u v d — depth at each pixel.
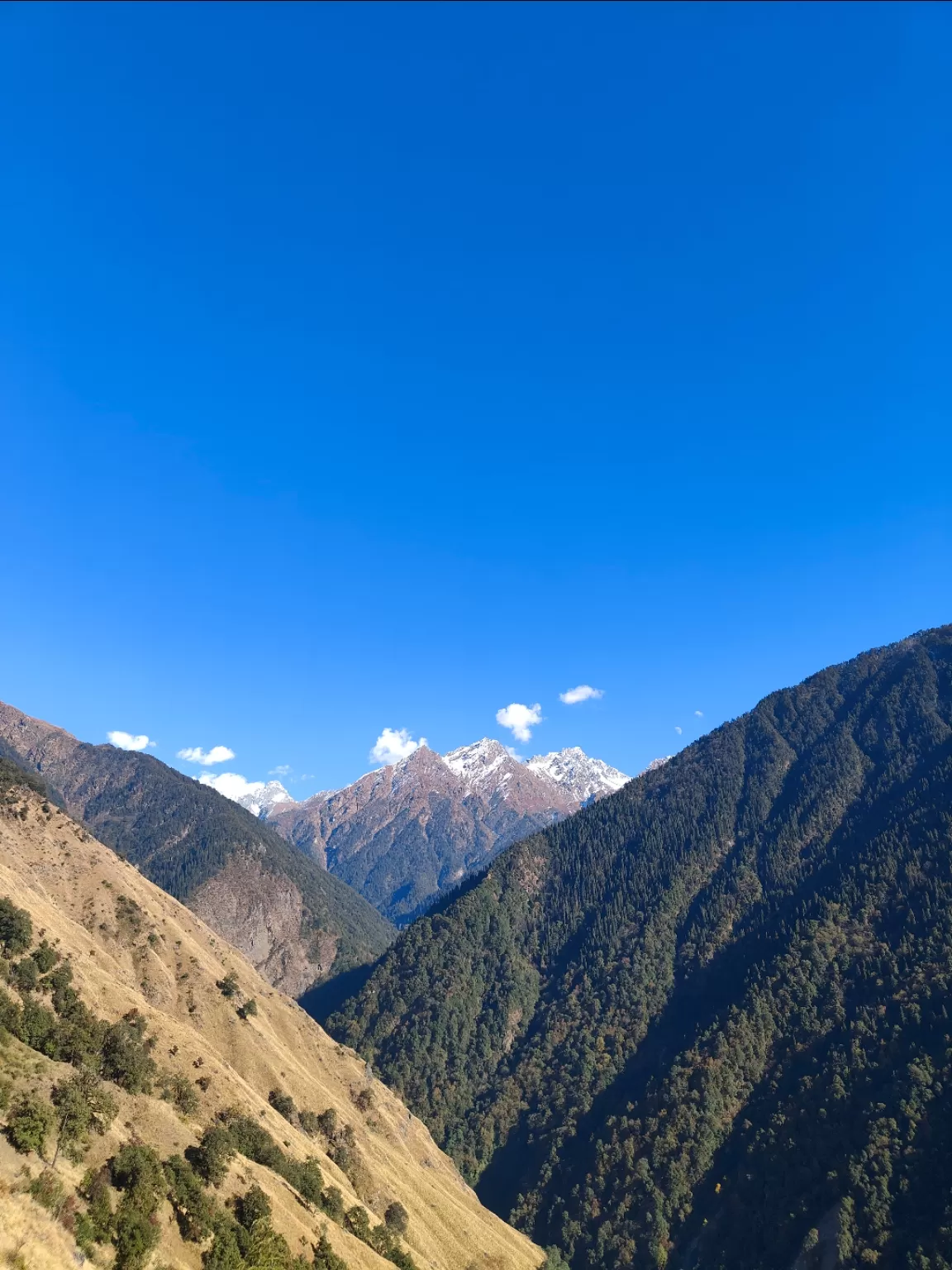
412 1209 154.00
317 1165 124.75
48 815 193.88
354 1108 179.75
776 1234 168.25
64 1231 62.91
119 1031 107.75
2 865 147.00
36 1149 69.75
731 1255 172.75
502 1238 175.25
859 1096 185.38
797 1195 174.38
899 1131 169.38
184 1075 117.19
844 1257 153.25
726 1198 186.88
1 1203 60.06
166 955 174.50
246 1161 104.25
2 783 191.88
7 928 114.62
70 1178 70.50
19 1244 55.97
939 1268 140.50
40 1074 81.62
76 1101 77.06
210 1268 77.62
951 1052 178.12
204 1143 93.62
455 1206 170.75
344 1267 97.56
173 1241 77.12
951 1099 168.88
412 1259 125.06
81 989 118.00
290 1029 190.50
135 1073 100.62
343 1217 119.62
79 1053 97.56
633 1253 185.38
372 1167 153.00
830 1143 178.88
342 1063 194.62
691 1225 186.00
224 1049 156.00
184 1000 162.38
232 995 174.25
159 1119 94.88
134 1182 76.56
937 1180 156.75
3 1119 70.75
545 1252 189.12
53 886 172.25
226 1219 86.19
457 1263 147.75
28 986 107.12
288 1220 98.44
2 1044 83.69
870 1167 165.75
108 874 187.12
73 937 141.25
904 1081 178.88
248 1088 132.88
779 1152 186.25
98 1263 64.06
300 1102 156.62
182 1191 83.75
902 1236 151.25
